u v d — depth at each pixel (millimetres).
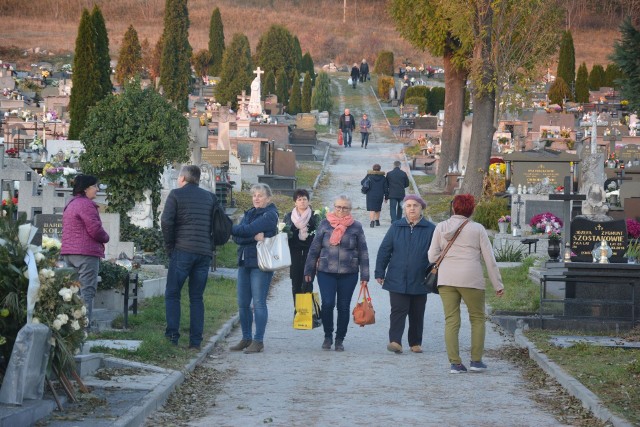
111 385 12062
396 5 49688
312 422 11203
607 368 13812
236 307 20875
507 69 44500
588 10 142375
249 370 14570
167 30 66688
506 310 19594
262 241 16047
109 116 25594
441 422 11250
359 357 15836
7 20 129625
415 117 75062
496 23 43906
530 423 11242
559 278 18625
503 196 36531
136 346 14523
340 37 134875
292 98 86562
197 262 15695
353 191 49719
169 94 66688
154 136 25812
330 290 16547
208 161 45125
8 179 25453
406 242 16281
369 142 72375
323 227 16734
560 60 82625
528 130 64750
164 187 31469
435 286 14945
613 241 19266
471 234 14758
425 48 51375
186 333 17047
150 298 20188
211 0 145250
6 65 88500
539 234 30500
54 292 10898
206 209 15734
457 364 14484
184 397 12492
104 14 136125
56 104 66875
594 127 36656
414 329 16500
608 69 85750
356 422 11219
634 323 18156
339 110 91500
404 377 14117
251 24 135875
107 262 17844
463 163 50781
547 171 36406
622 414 10961
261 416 11508
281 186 48156
